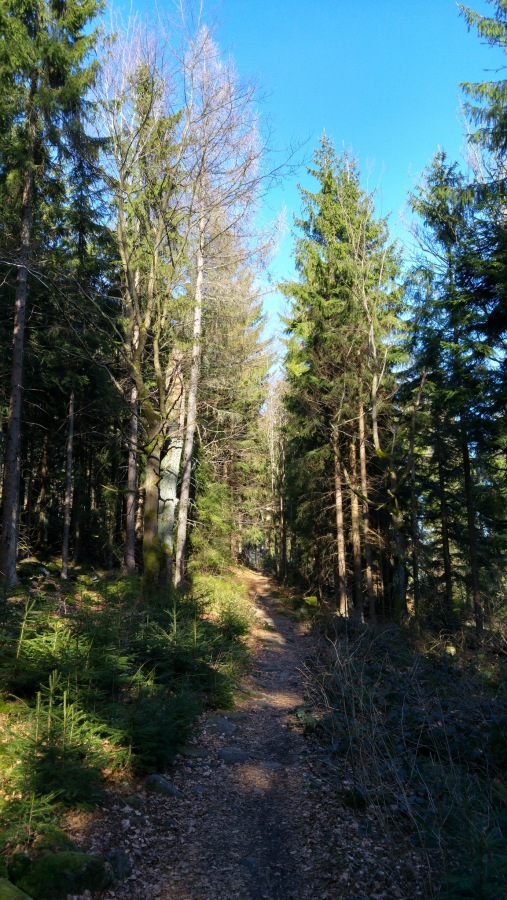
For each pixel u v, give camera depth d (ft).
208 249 53.52
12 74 49.14
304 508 80.12
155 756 22.34
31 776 17.07
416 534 70.28
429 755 22.49
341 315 71.36
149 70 45.52
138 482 80.12
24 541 79.30
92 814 18.29
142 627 32.12
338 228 73.31
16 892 13.32
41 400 70.49
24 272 50.24
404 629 53.93
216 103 45.75
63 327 57.06
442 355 61.87
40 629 26.58
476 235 58.13
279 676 43.78
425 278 66.44
